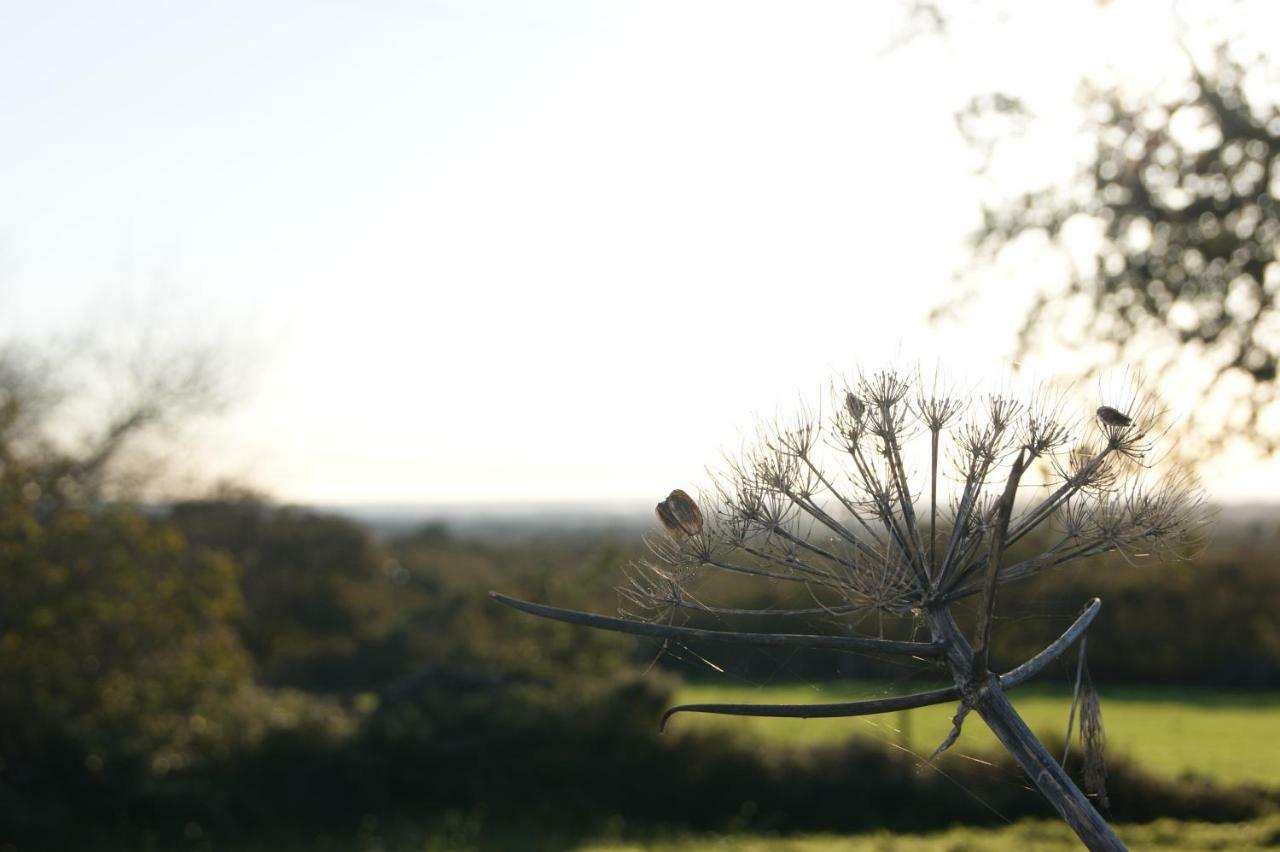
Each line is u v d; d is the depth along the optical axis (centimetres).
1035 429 244
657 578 277
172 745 1689
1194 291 1012
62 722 1600
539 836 1589
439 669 2061
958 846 1205
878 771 1570
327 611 3086
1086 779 272
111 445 2197
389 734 1738
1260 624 2250
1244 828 1132
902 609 270
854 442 269
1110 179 1030
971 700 255
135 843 1548
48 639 1644
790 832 1526
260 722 1755
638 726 1736
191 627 1772
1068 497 264
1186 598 2259
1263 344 970
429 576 4006
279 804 1667
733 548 270
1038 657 265
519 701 1856
